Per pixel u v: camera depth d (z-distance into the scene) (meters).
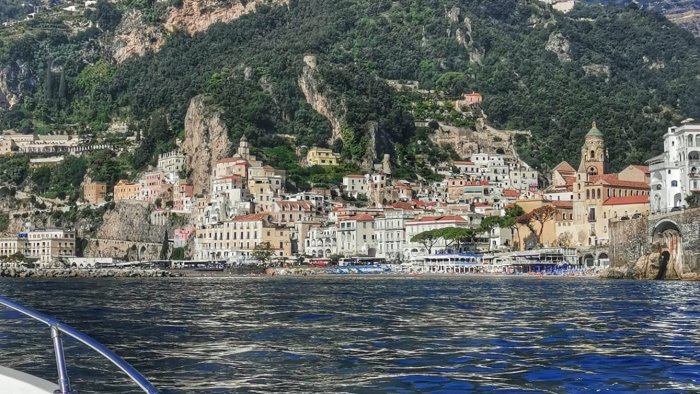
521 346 75.31
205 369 62.97
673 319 100.56
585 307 121.19
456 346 75.56
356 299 144.88
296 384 56.75
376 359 67.88
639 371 61.16
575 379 57.91
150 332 88.12
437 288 189.50
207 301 141.00
